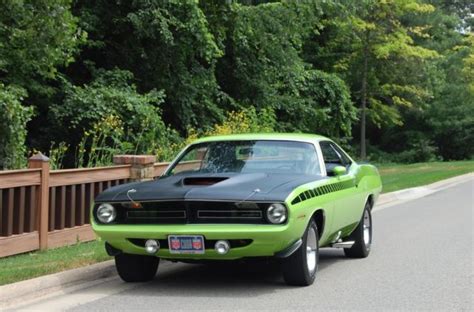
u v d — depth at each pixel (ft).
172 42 62.28
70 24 51.34
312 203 24.40
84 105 57.52
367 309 21.95
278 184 23.95
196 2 62.28
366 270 29.27
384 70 123.03
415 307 22.29
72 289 25.20
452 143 152.76
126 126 57.72
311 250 25.66
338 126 99.40
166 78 70.38
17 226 30.48
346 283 26.25
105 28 66.59
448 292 24.64
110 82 63.21
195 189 23.54
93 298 23.66
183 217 23.43
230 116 71.46
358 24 112.88
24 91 50.78
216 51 66.39
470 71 148.87
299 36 85.30
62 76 60.08
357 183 31.22
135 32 63.36
